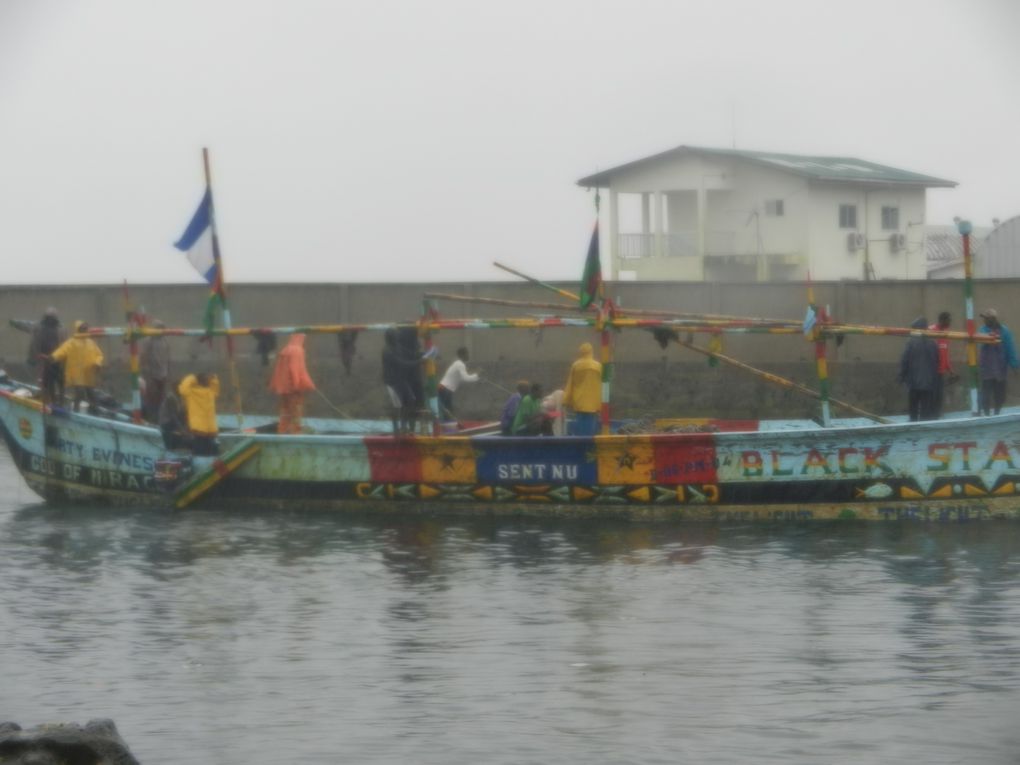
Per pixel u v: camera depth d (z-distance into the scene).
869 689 14.90
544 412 29.98
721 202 78.12
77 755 11.08
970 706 14.25
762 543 24.56
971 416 30.30
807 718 13.89
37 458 31.89
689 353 45.50
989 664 15.86
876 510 26.66
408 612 19.03
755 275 76.56
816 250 75.62
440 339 46.25
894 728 13.55
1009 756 12.74
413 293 46.31
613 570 22.12
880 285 44.94
